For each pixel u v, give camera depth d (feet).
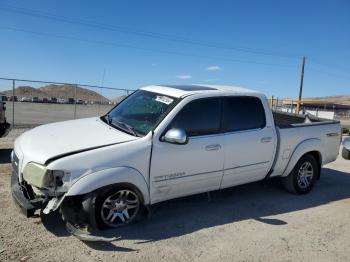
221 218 17.99
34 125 52.44
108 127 17.38
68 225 14.46
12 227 15.29
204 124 17.52
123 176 14.94
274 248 15.38
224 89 19.33
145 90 19.56
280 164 20.84
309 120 26.22
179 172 16.66
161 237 15.48
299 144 21.65
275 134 20.20
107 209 15.16
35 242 14.25
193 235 15.92
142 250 14.30
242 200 20.86
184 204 19.45
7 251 13.48
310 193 23.24
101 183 14.43
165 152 16.11
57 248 13.93
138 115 17.63
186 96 17.33
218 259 14.15
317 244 16.06
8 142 34.24
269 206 20.22
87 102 70.59
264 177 20.57
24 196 15.20
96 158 14.60
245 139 18.76
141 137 15.94
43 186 14.19
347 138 33.91
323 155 23.24
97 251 13.97
